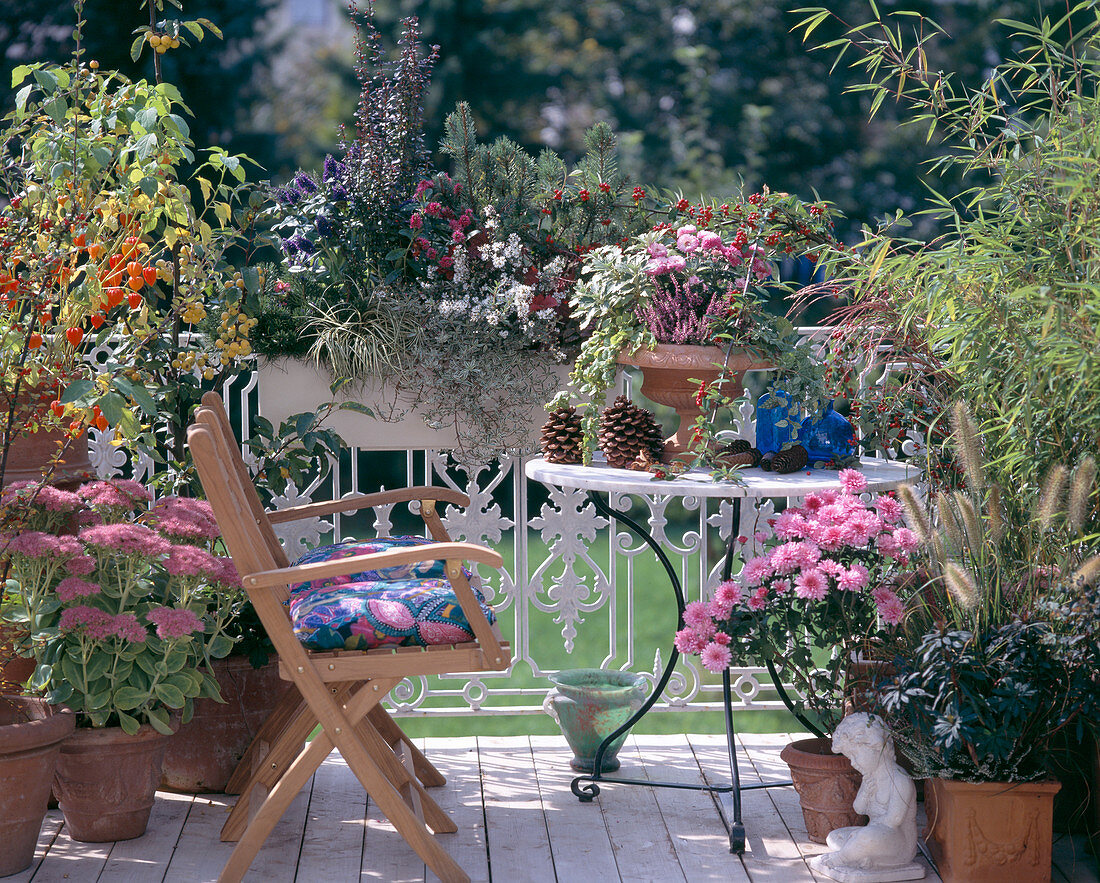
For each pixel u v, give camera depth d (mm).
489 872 2977
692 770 3666
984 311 2875
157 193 3455
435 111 10523
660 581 7809
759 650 3055
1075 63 3078
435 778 3520
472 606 2699
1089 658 2705
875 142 11086
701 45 11180
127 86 3492
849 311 3404
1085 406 2756
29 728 2836
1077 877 2934
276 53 11078
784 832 3217
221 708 3447
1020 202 3014
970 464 2818
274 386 3920
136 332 3541
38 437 3332
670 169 10930
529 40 11125
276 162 10977
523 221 4160
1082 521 2645
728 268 3416
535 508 9211
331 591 2992
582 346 3498
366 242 4051
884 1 10969
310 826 3248
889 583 3152
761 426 3482
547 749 3852
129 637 2928
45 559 3035
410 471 3998
